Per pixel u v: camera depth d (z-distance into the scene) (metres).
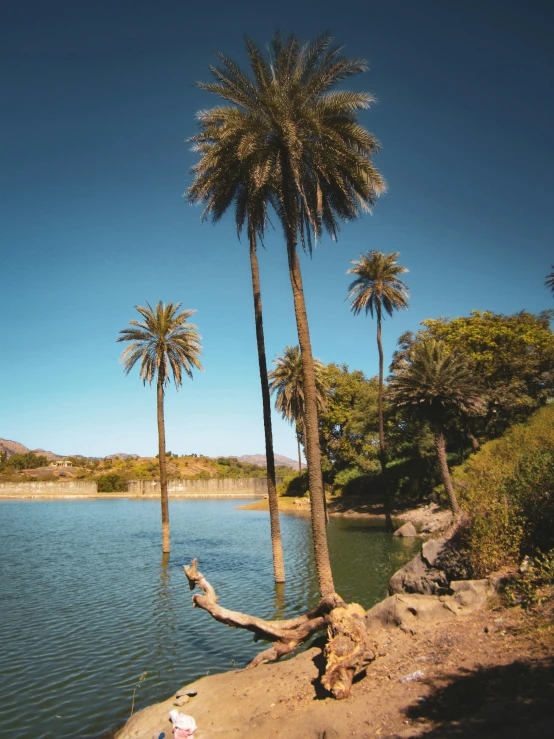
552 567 9.35
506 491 13.66
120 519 57.69
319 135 15.67
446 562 12.60
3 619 17.20
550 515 11.44
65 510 73.06
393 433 52.97
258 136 16.14
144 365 31.62
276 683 9.78
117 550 33.59
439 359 31.70
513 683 6.67
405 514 46.28
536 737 5.23
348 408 61.19
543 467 13.20
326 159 16.19
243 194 20.80
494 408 43.66
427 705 6.83
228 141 17.47
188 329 32.28
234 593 20.30
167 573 25.30
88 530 46.31
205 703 9.69
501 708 6.12
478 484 16.50
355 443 60.34
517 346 45.69
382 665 8.87
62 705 10.56
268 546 34.19
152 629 15.91
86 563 28.72
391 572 23.14
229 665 12.70
